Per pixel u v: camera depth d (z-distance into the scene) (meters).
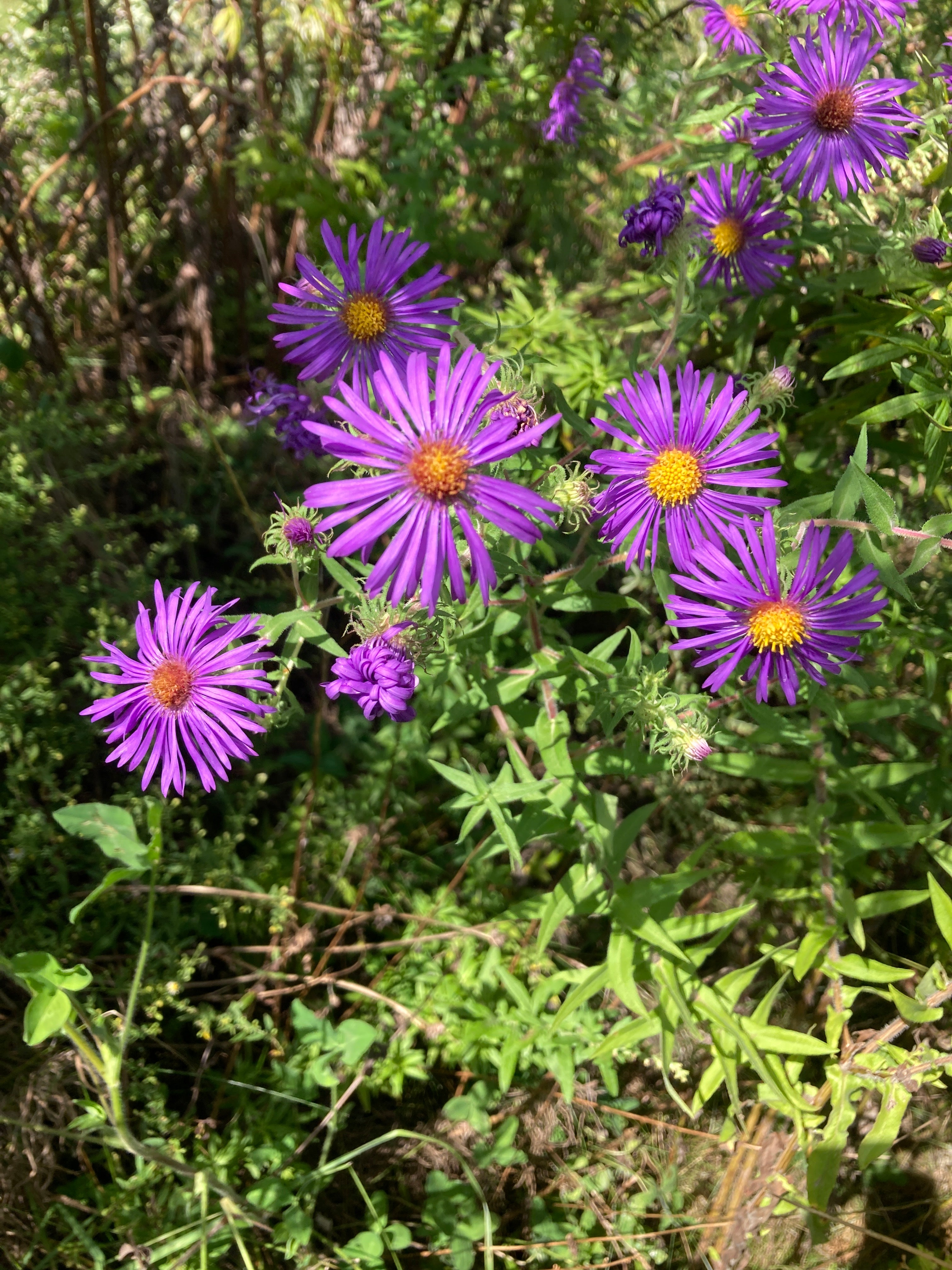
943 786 0.27
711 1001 0.24
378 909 0.29
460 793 0.32
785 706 0.29
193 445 0.36
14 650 0.29
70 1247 0.24
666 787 0.31
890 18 0.25
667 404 0.20
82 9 0.33
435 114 0.37
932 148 0.26
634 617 0.34
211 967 0.29
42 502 0.31
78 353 0.37
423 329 0.22
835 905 0.25
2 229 0.33
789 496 0.28
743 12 0.28
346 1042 0.26
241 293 0.38
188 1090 0.27
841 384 0.30
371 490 0.17
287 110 0.38
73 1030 0.19
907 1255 0.26
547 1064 0.27
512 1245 0.26
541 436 0.19
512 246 0.40
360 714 0.33
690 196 0.27
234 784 0.32
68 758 0.30
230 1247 0.24
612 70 0.36
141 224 0.39
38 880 0.28
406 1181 0.27
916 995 0.24
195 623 0.20
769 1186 0.24
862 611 0.19
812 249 0.29
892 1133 0.22
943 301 0.25
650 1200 0.27
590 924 0.31
